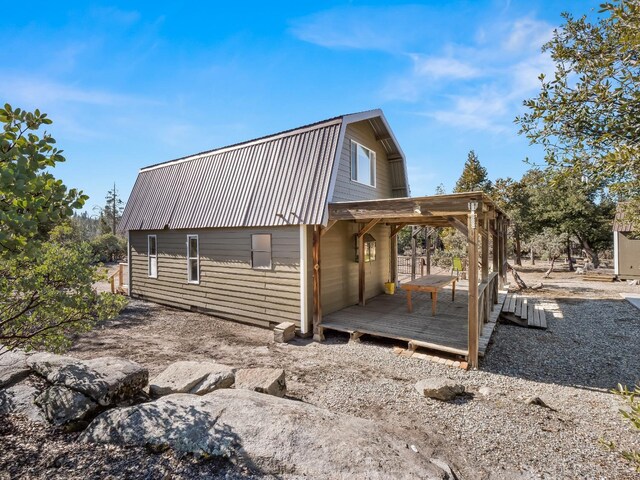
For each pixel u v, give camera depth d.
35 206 2.10
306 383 4.88
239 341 7.03
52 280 3.25
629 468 2.93
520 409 4.09
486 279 7.53
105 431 2.54
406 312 8.45
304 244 7.30
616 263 15.93
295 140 8.12
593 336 7.26
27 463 2.24
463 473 2.87
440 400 4.32
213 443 2.38
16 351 3.79
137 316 9.26
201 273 9.52
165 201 10.64
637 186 2.56
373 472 2.17
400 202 6.22
